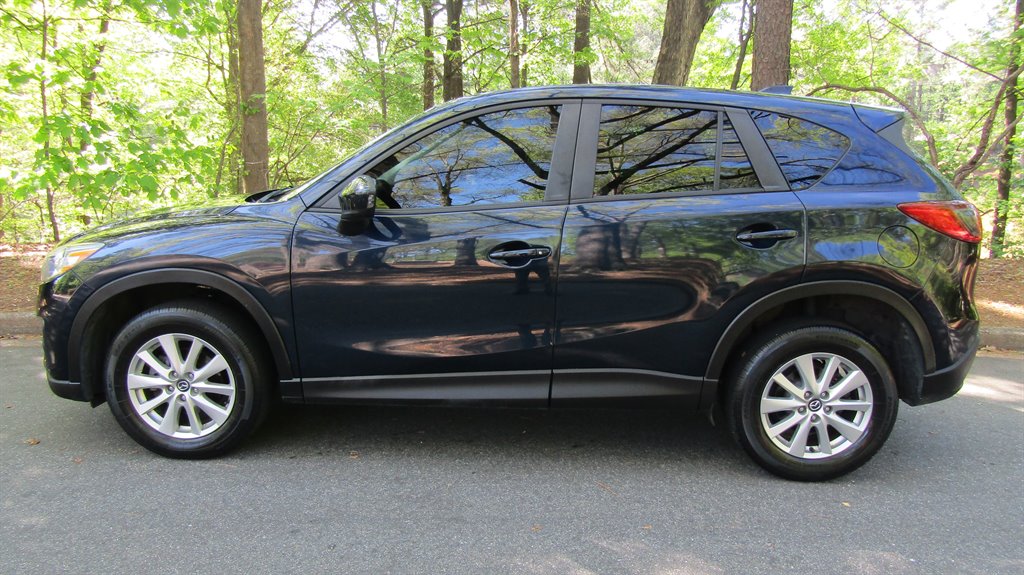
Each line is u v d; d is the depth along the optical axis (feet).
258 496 8.65
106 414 11.52
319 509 8.34
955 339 8.96
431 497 8.73
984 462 10.27
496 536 7.77
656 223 8.87
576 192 9.11
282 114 33.78
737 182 9.05
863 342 8.94
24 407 11.84
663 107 9.35
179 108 22.00
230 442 9.62
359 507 8.41
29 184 17.83
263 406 9.70
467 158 9.37
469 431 11.12
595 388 9.26
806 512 8.51
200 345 9.41
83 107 20.75
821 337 8.93
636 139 9.25
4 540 7.45
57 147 18.99
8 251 27.02
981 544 7.80
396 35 43.57
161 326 9.28
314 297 9.09
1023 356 17.26
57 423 11.09
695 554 7.46
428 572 7.01
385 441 10.62
